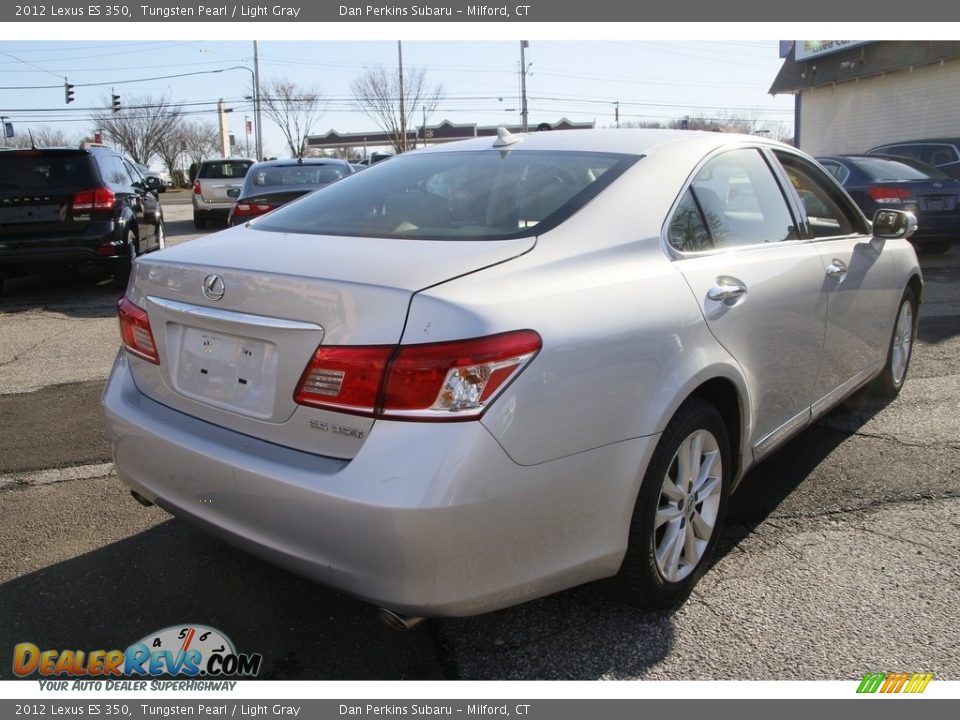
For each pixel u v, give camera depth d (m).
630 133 3.12
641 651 2.44
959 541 3.07
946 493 3.48
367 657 2.43
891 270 4.12
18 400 4.96
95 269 8.41
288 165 12.30
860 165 9.92
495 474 1.95
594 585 2.75
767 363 2.95
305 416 2.09
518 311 2.05
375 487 1.91
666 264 2.55
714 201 2.92
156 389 2.55
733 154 3.16
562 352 2.09
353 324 2.01
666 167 2.79
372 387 1.96
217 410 2.33
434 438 1.91
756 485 3.58
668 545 2.56
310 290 2.09
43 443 4.20
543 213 2.49
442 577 1.94
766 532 3.15
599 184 2.62
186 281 2.39
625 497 2.29
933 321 6.68
